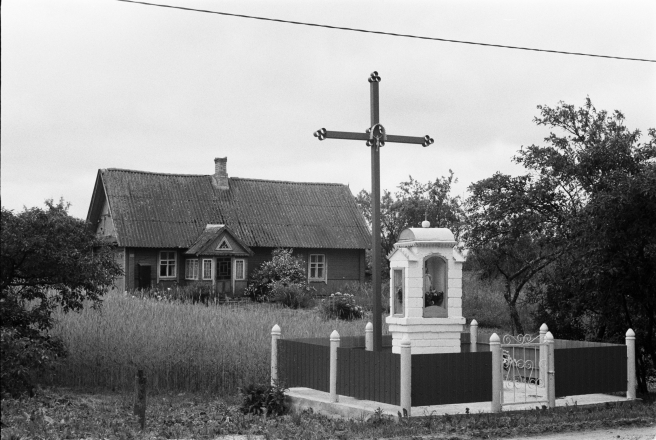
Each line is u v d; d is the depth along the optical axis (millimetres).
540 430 13328
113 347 20828
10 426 14062
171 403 18469
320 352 15906
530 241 23250
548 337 15445
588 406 15461
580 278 18266
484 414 14305
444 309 16281
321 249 53594
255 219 52906
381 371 14422
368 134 16406
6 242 17891
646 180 17156
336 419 14789
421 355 14062
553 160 20891
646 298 18297
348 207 57062
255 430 14125
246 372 20422
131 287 47844
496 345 14648
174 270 49531
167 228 49531
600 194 17719
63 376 20531
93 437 13367
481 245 23203
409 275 16047
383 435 12805
